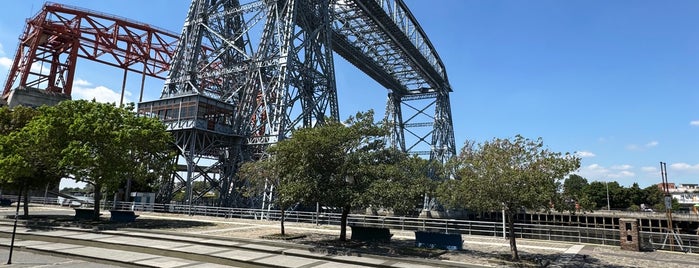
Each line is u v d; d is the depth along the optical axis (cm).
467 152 1908
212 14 5081
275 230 2909
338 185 2133
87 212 3356
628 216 7869
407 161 2216
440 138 8069
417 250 2050
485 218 8662
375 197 2017
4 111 3988
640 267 1742
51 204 5600
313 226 3328
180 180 4628
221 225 3170
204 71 5069
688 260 1941
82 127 2877
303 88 4750
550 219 8919
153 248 1938
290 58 4291
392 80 7988
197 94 4350
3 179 2958
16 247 1975
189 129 4266
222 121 4625
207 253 1831
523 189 1709
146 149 3269
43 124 2966
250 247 2036
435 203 7275
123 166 3066
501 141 1852
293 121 4466
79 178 3023
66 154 2806
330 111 4969
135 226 2902
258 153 4222
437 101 8400
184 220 3494
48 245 2031
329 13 5628
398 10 6925
